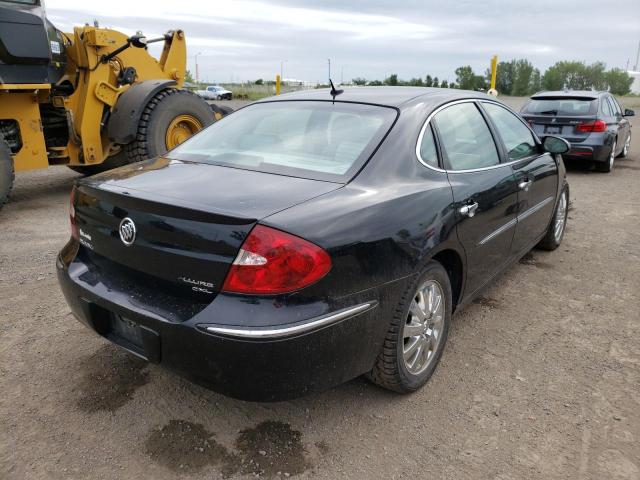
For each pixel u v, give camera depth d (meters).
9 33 5.89
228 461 2.44
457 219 2.95
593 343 3.56
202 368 2.23
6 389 2.91
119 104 7.18
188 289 2.30
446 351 3.42
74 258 2.86
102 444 2.53
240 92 42.38
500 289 4.43
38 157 6.68
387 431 2.66
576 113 9.87
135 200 2.41
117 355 3.27
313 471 2.39
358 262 2.34
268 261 2.12
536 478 2.37
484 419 2.76
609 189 8.70
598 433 2.66
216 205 2.28
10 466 2.38
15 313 3.78
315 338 2.21
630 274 4.80
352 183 2.60
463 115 3.52
